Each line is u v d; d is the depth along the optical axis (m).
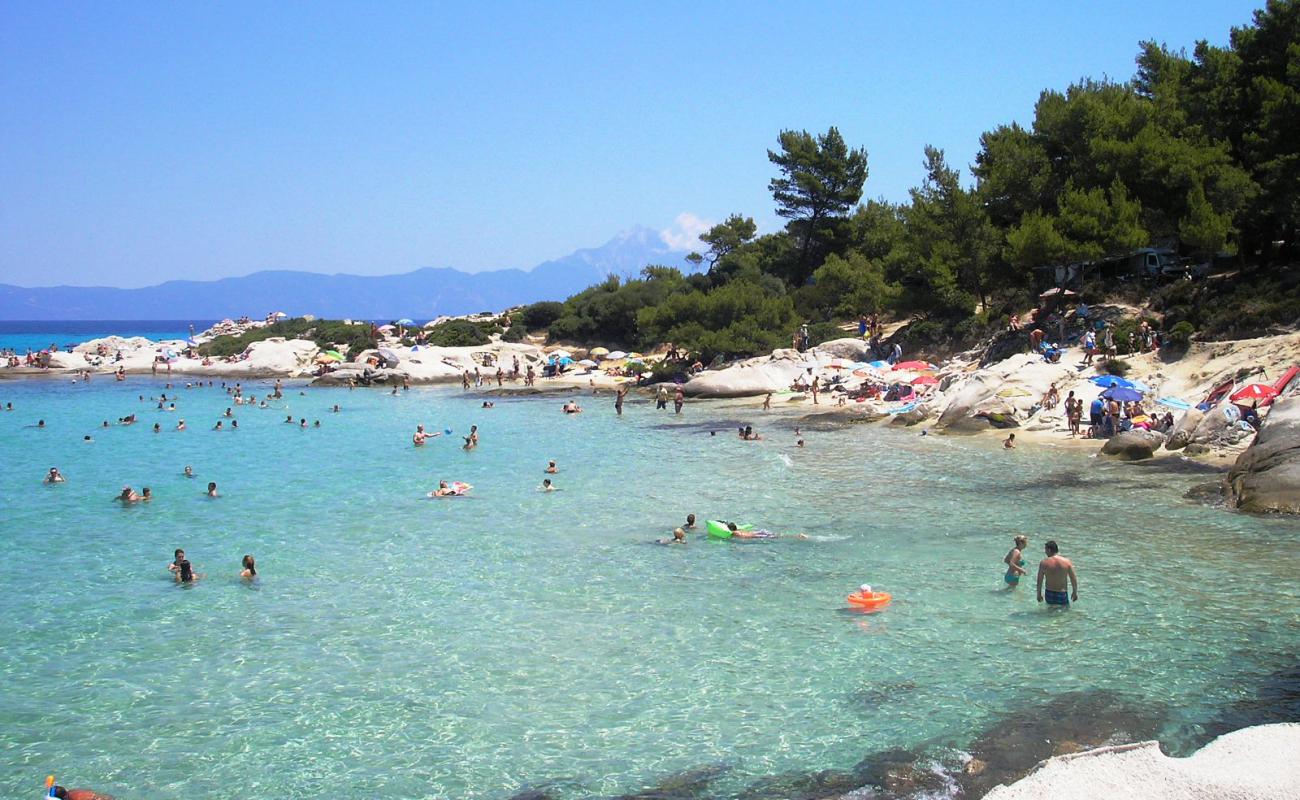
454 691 18.44
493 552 29.09
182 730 16.95
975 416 50.62
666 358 93.69
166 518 34.75
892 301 77.50
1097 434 45.53
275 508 36.41
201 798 14.62
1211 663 18.50
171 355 128.25
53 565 28.14
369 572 27.00
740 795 14.30
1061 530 29.22
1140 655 19.03
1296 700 16.77
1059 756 14.64
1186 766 14.12
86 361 122.94
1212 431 39.66
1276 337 47.47
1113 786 13.70
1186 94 68.62
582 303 122.00
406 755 15.89
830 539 29.53
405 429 62.44
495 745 16.17
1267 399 39.91
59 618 23.20
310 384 102.12
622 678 18.89
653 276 123.19
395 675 19.30
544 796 14.45
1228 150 62.59
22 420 69.44
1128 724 16.05
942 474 39.59
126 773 15.45
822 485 38.47
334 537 31.41
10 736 16.80
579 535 31.16
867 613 22.31
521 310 137.62
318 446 54.41
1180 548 26.59
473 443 52.50
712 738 16.19
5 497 39.03
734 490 38.19
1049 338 61.47
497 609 23.42
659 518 33.41
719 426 59.28
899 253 80.75
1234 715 16.27
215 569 27.53
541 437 56.69
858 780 14.61
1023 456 42.72
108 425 65.50
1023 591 23.55
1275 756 14.28
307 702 18.05
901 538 29.30
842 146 110.38
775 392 74.75
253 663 20.08
